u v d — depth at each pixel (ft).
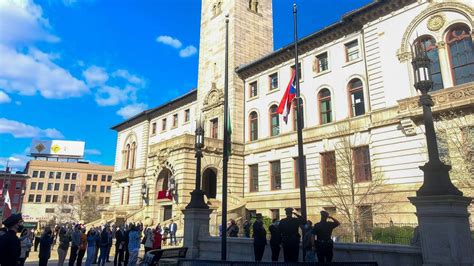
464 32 73.92
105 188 393.29
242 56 132.05
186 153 110.83
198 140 63.72
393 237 61.72
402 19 83.87
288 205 103.71
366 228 72.79
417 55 36.81
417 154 75.56
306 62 108.68
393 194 78.07
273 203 108.27
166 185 125.08
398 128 80.28
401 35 83.35
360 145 88.69
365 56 90.38
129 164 195.93
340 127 93.66
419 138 75.56
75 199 369.09
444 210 30.73
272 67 119.65
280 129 112.98
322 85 102.37
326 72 101.96
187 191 108.17
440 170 32.09
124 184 192.24
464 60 72.84
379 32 87.97
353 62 94.94
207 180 126.31
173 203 109.60
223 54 133.59
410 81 79.77
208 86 138.10
